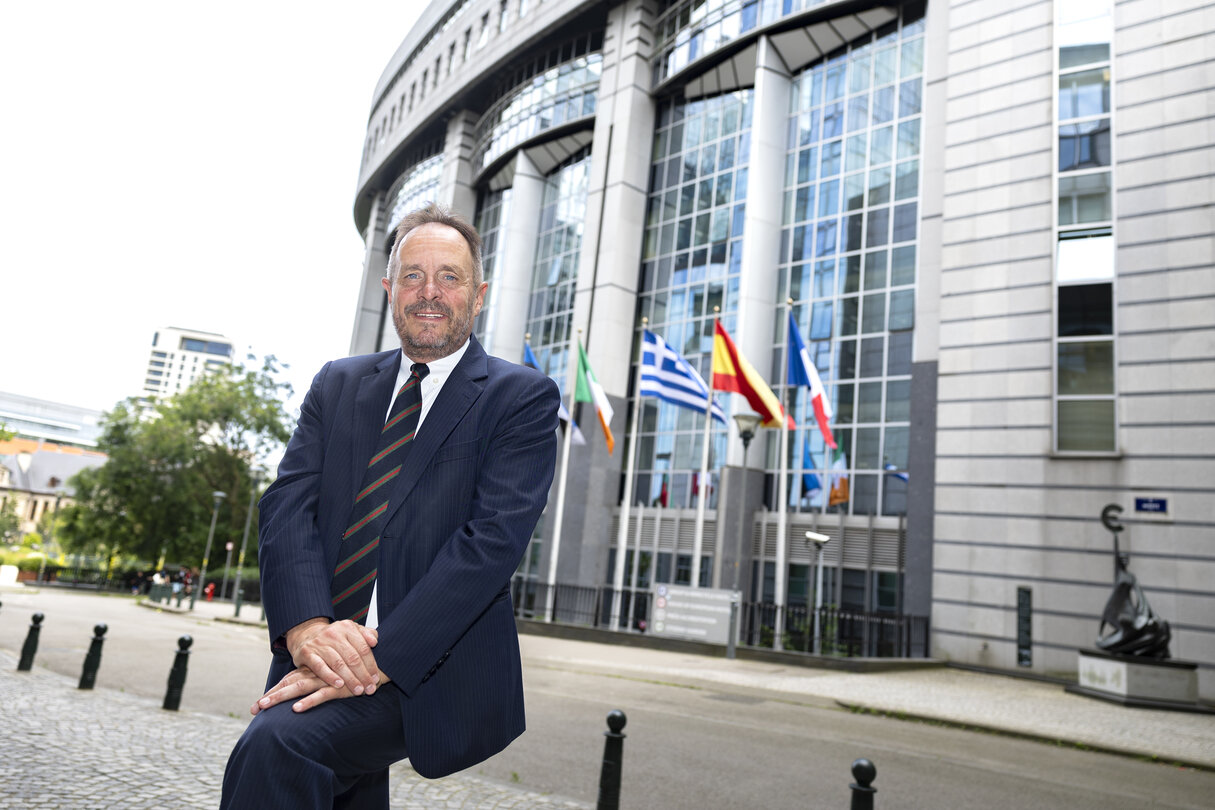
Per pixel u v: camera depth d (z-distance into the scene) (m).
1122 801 7.22
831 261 27.88
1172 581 16.98
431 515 1.86
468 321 2.06
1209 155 17.91
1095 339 18.88
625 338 32.47
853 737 9.62
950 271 21.45
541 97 38.66
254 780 1.47
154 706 8.37
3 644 14.20
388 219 56.72
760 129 29.56
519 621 23.05
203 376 54.34
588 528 30.23
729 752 8.19
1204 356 17.39
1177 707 13.77
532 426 2.00
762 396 20.16
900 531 23.70
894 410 25.08
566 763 7.25
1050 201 19.98
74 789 5.02
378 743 1.65
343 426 2.00
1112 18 19.78
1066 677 17.92
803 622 20.78
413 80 52.56
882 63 28.06
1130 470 17.89
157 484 51.62
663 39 34.25
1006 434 19.73
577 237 36.88
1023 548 19.03
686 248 32.06
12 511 91.69
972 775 7.89
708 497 28.05
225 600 46.75
